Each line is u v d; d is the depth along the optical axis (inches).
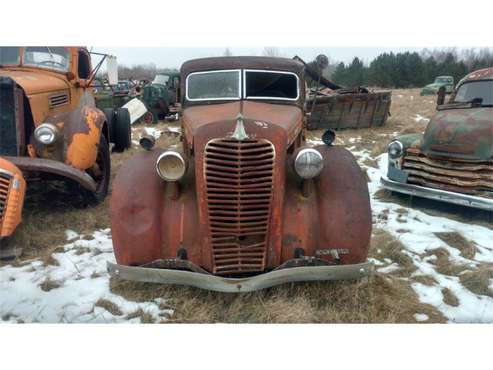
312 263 126.0
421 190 227.0
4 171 163.6
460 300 143.5
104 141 237.1
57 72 251.4
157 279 123.0
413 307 137.4
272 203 127.0
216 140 124.5
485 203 204.2
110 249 175.9
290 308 129.8
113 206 132.4
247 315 130.0
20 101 204.5
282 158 127.2
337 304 134.7
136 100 600.4
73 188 226.7
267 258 130.2
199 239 131.0
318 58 210.8
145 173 135.7
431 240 190.4
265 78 190.7
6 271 157.9
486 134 211.3
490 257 176.2
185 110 181.9
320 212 133.7
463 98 257.0
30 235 184.5
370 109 522.6
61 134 210.1
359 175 137.9
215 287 119.3
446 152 221.9
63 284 148.3
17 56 242.8
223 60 193.2
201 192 126.5
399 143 240.5
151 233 130.4
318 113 498.3
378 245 179.5
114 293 142.1
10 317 131.0
